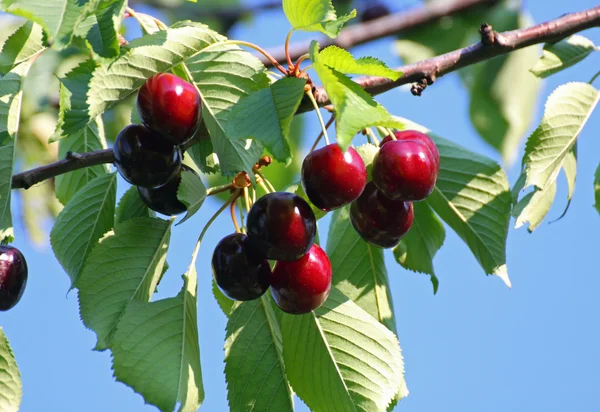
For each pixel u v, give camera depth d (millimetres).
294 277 968
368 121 908
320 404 993
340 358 994
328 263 976
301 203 961
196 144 1021
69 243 1021
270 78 983
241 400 997
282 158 936
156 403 952
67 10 900
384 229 984
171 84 967
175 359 960
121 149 979
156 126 967
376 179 972
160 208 1006
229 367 999
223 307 1029
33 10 897
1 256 995
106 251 991
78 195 1025
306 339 997
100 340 982
